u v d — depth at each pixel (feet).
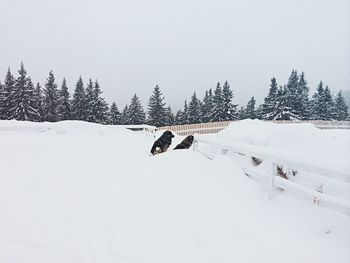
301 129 23.67
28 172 28.07
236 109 184.24
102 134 67.62
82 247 15.11
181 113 208.85
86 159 35.29
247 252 13.84
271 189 18.56
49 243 15.42
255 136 24.32
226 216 17.22
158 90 193.98
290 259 13.04
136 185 23.88
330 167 14.32
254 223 16.16
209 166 24.61
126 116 207.62
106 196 21.86
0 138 52.08
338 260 12.53
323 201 15.43
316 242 13.99
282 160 17.63
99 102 170.81
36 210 19.29
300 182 20.01
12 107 146.92
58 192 22.67
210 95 199.62
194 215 17.70
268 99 176.04
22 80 145.48
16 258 14.07
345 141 21.75
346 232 14.34
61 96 166.71
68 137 59.06
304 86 199.52
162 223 17.19
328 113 173.99
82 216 18.53
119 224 17.40
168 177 24.17
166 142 40.14
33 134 60.54
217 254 13.96
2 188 23.07
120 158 36.32
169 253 14.34
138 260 13.93
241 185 20.80
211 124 101.81
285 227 15.42
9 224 17.31
